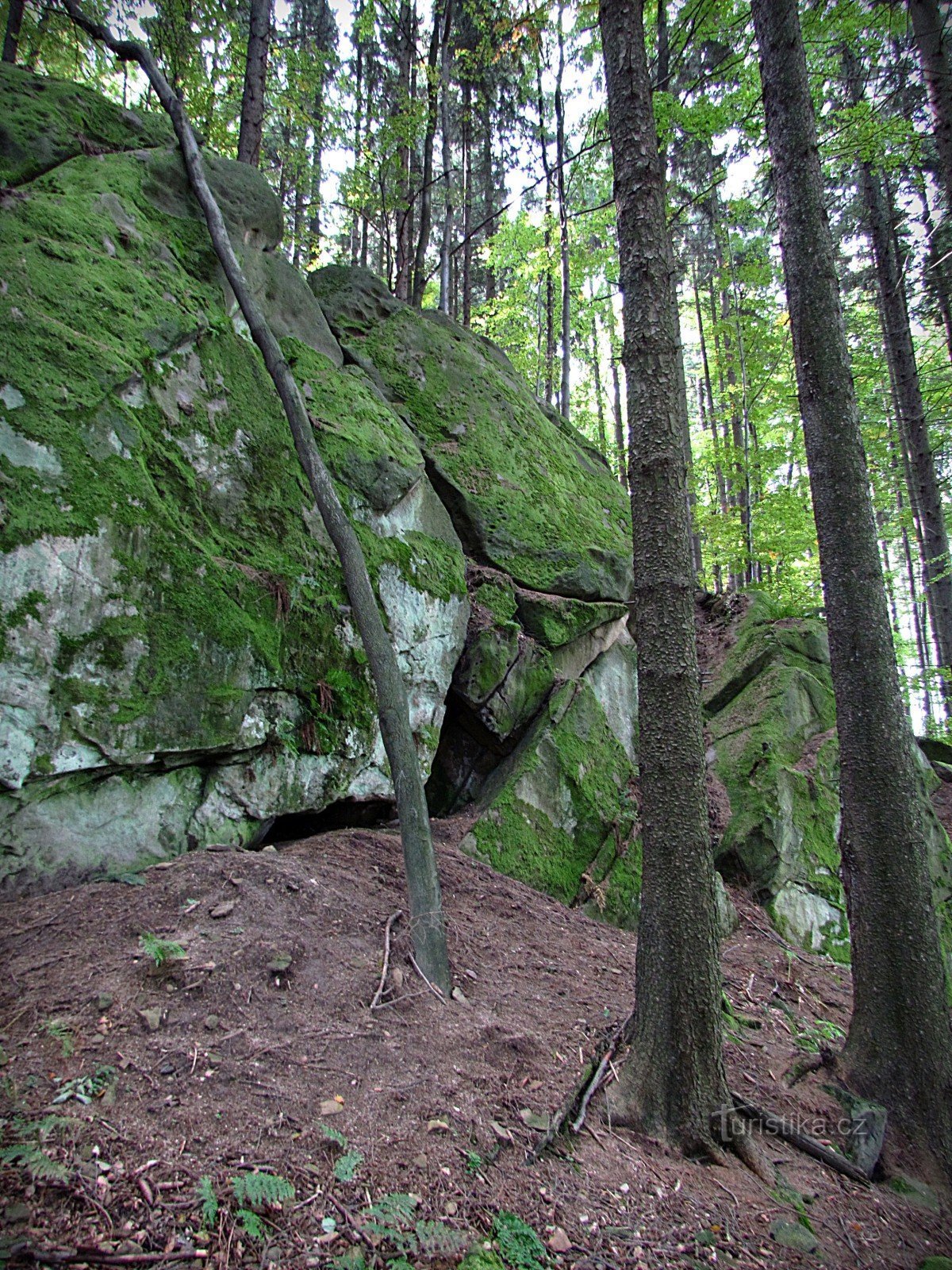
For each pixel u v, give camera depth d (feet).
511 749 24.26
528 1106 11.50
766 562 60.44
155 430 16.48
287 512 19.02
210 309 19.43
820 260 18.65
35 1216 7.27
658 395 14.64
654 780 13.83
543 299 68.90
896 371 48.26
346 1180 8.89
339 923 14.16
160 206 20.13
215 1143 8.87
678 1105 12.59
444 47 42.68
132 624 14.71
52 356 14.79
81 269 16.44
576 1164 10.85
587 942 18.71
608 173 47.34
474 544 26.96
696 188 55.88
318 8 64.23
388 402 27.50
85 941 11.68
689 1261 9.66
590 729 25.20
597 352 78.84
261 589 17.46
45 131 19.04
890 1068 15.57
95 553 14.33
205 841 15.85
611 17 15.70
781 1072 16.01
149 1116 8.96
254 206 23.20
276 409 19.84
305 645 18.25
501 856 20.95
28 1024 9.86
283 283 24.08
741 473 59.31
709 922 13.46
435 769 24.20
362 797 19.45
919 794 17.37
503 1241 8.80
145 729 14.66
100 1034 9.99
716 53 33.01
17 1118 8.33
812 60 29.73
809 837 28.17
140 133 21.56
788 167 19.07
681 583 14.23
